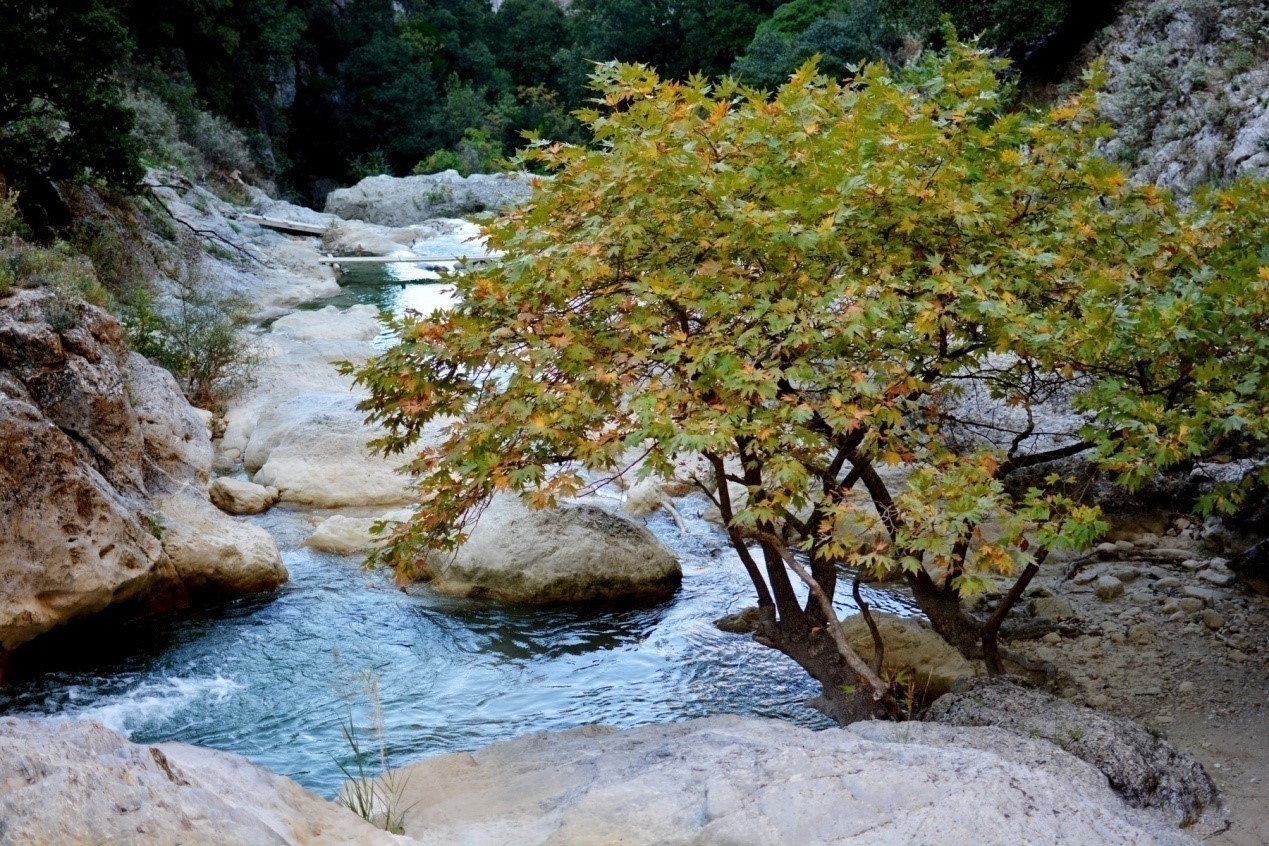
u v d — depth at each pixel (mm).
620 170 7164
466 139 66812
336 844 4270
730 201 7098
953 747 5363
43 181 22359
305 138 62938
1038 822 4410
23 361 10766
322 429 14961
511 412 6555
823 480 7578
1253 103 19609
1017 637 9641
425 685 9156
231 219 34875
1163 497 12062
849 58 44469
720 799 4777
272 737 8188
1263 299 6945
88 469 10438
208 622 10344
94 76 22000
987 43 28094
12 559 9148
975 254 7582
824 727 8297
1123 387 7293
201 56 51500
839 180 6953
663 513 13750
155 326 17844
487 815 5586
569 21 85812
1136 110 22203
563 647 9961
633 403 6367
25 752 3531
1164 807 6211
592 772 5945
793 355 7121
